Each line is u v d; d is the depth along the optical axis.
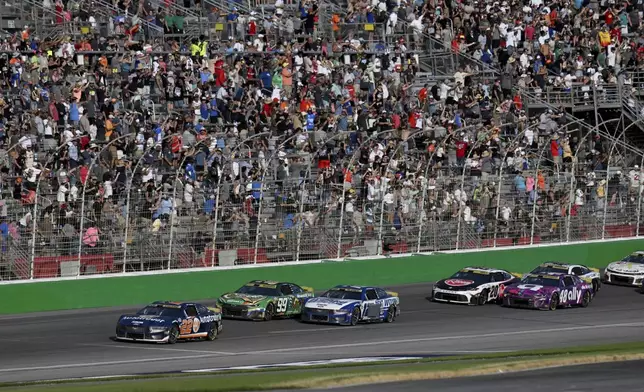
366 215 167.62
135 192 153.50
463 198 175.75
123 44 185.12
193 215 152.25
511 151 193.38
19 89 169.25
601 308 158.12
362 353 117.62
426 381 95.06
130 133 154.88
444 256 174.25
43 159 159.75
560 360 107.81
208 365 107.06
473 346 124.00
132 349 117.50
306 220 161.25
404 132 187.25
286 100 187.75
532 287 157.12
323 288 161.88
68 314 139.62
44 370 103.62
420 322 142.62
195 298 151.50
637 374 101.69
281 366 104.75
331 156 177.75
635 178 193.88
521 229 181.38
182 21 194.12
